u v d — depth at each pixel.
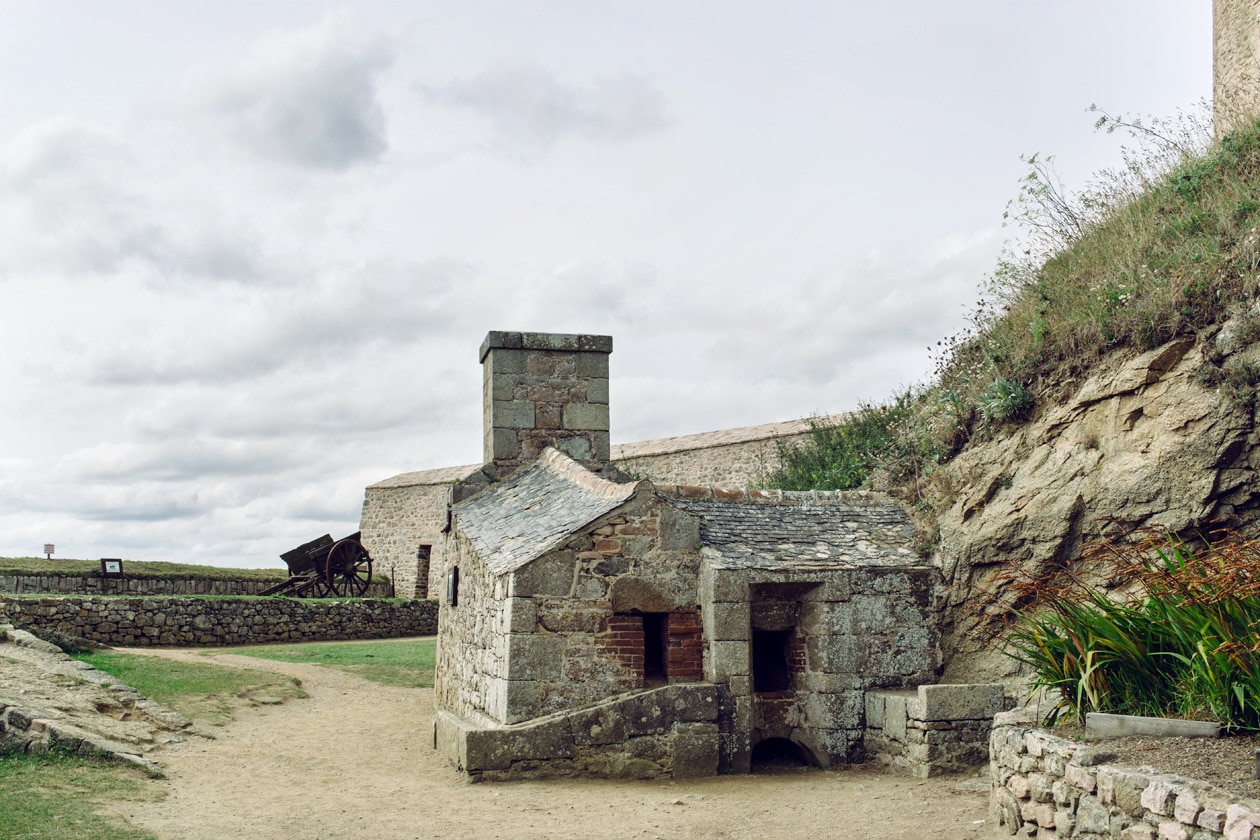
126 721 9.90
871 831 7.06
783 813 7.73
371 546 35.12
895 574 10.70
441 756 10.28
